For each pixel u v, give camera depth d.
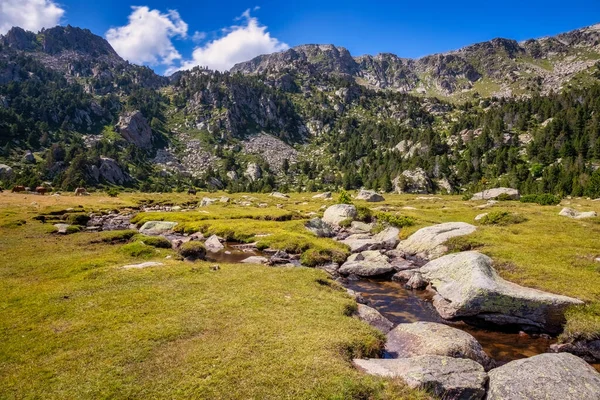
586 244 35.12
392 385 12.69
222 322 17.58
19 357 14.45
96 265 28.28
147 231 55.31
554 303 20.97
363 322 19.19
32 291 22.11
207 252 41.19
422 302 26.45
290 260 37.09
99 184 198.88
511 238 38.12
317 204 101.06
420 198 132.12
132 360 14.05
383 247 44.38
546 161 191.88
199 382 12.54
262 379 12.69
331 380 12.68
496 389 12.64
